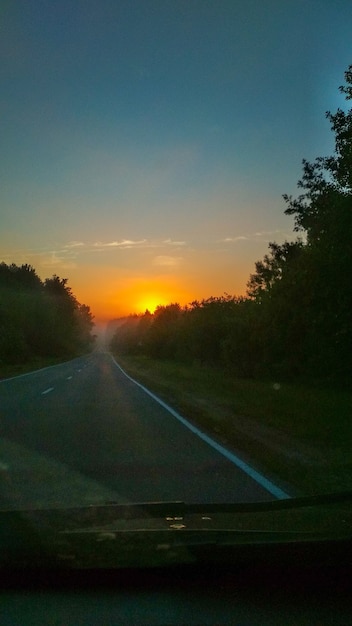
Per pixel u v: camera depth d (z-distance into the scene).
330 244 18.17
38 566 4.54
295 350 27.25
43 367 59.59
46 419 17.00
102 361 81.88
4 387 30.02
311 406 17.94
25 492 8.49
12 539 4.80
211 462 10.77
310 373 27.06
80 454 11.59
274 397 21.36
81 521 5.43
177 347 76.38
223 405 20.02
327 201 20.92
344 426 13.72
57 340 107.12
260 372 34.69
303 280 20.73
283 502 6.23
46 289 134.12
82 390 27.92
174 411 19.23
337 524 5.29
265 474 9.70
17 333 74.69
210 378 36.47
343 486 8.49
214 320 51.38
